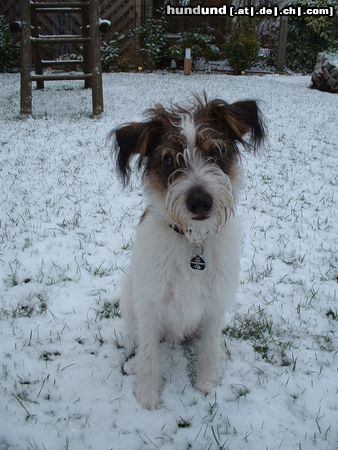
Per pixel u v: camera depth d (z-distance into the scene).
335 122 2.64
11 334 0.87
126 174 0.74
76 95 3.13
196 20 4.92
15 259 1.12
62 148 1.97
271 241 1.27
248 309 0.97
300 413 0.73
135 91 3.31
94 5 2.29
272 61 5.10
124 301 0.82
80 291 1.02
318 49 4.93
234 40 4.55
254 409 0.73
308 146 2.16
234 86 3.66
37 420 0.69
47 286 1.03
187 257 0.71
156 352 0.75
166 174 0.69
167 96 3.09
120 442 0.67
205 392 0.76
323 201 1.54
